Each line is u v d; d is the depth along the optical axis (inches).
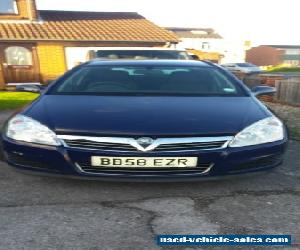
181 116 111.1
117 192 114.0
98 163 103.5
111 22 650.8
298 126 233.9
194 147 103.7
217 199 110.9
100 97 127.9
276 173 134.6
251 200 110.6
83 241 86.8
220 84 144.3
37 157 106.6
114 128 103.9
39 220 96.3
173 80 144.8
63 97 128.6
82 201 107.8
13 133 110.3
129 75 147.6
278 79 385.1
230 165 105.7
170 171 104.0
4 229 91.6
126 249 83.9
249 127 108.7
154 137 102.2
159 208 104.3
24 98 379.6
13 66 542.6
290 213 102.6
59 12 662.5
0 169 134.0
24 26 566.6
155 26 657.0
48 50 553.3
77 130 104.2
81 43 564.4
